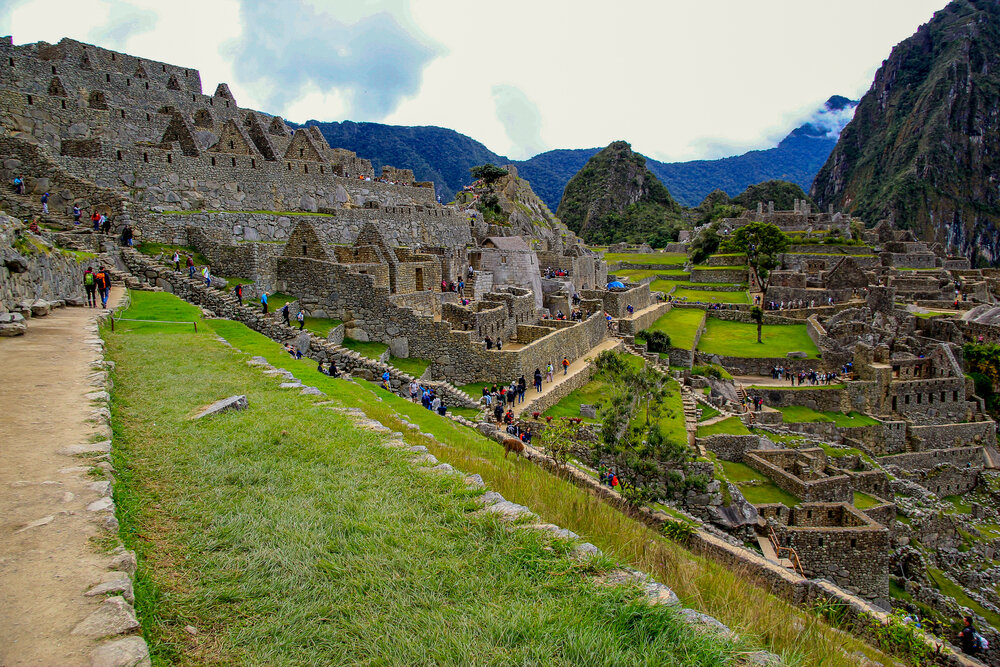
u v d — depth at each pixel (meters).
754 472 40.62
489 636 6.43
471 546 8.40
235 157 46.78
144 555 7.14
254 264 36.41
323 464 10.84
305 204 53.00
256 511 8.72
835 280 96.31
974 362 70.12
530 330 48.91
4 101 37.44
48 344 16.41
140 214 35.41
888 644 15.05
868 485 43.16
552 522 10.73
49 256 23.33
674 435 36.62
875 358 66.38
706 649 6.61
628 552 10.32
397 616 6.65
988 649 30.23
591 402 42.22
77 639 5.08
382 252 41.97
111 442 9.80
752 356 70.69
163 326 23.22
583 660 6.15
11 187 34.66
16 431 9.70
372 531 8.45
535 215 132.38
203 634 6.04
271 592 6.83
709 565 12.27
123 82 52.44
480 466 13.41
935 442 58.00
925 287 96.88
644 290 89.06
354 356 31.95
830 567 30.97
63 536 6.64
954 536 42.12
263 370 17.72
